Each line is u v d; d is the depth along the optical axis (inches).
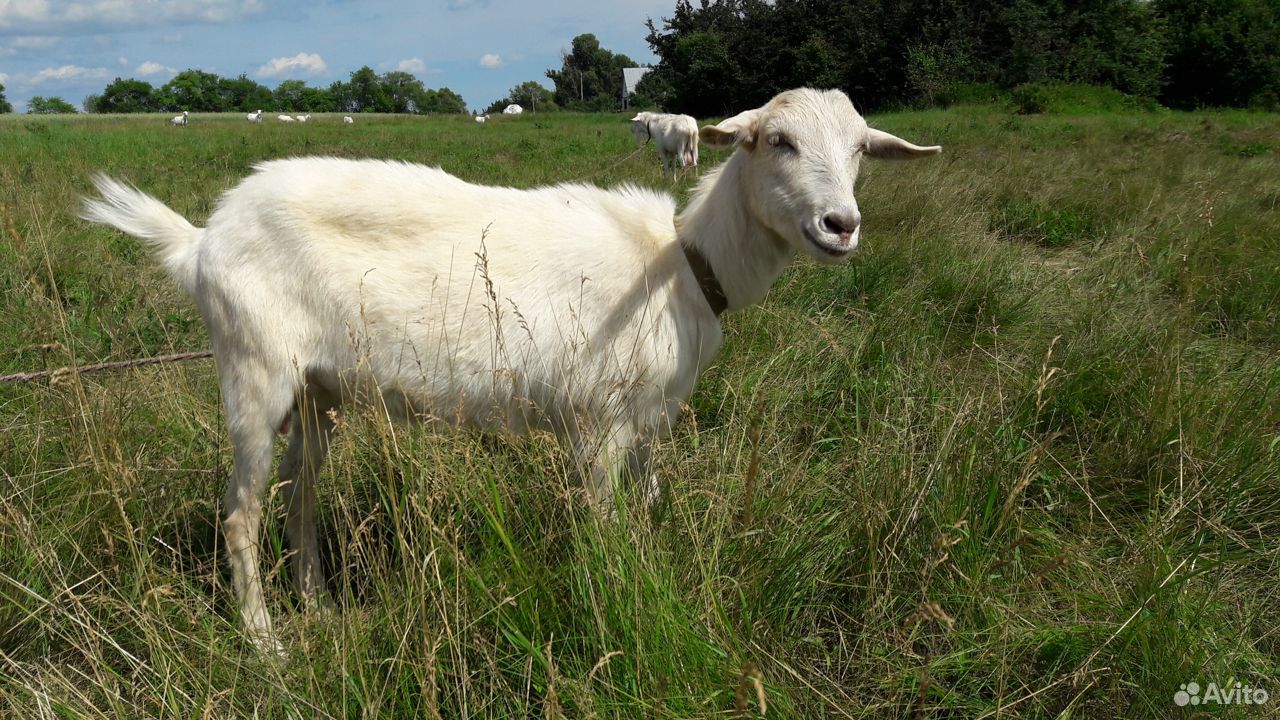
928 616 70.3
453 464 100.6
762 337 168.7
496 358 103.0
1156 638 88.4
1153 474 122.0
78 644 84.3
